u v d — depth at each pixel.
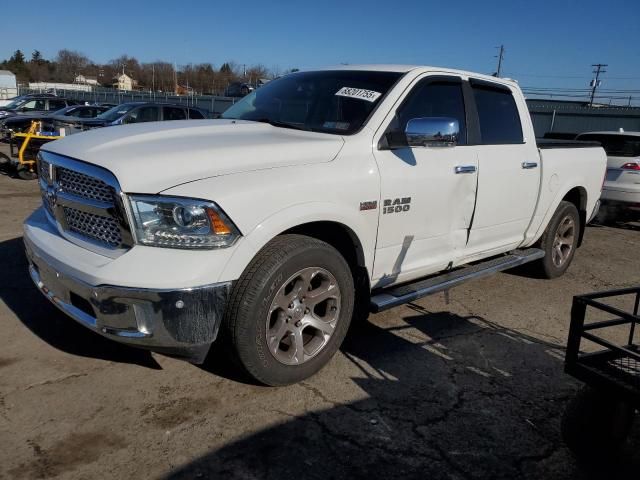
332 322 3.31
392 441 2.77
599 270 6.41
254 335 2.90
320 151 3.26
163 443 2.65
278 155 3.09
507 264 4.75
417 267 3.92
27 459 2.49
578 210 5.84
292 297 3.07
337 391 3.21
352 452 2.67
